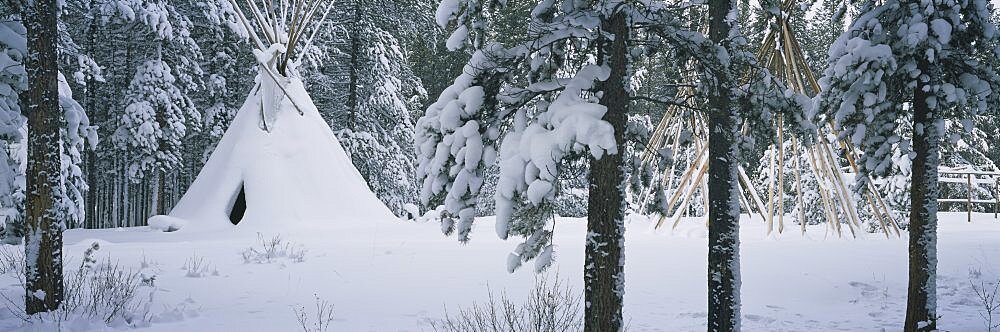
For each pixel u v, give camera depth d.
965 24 9.27
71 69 27.20
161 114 29.09
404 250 16.50
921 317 8.67
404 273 12.82
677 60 7.89
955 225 28.16
